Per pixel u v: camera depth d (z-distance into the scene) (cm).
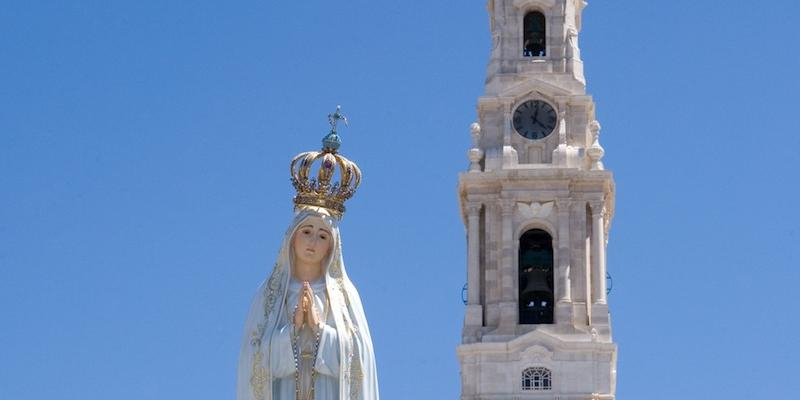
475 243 16412
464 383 15975
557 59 16950
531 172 16438
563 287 16188
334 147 6053
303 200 5972
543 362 15912
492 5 17325
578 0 17250
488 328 16150
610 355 15962
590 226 16438
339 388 5734
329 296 5828
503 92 16775
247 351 5781
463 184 16525
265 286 5878
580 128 16750
